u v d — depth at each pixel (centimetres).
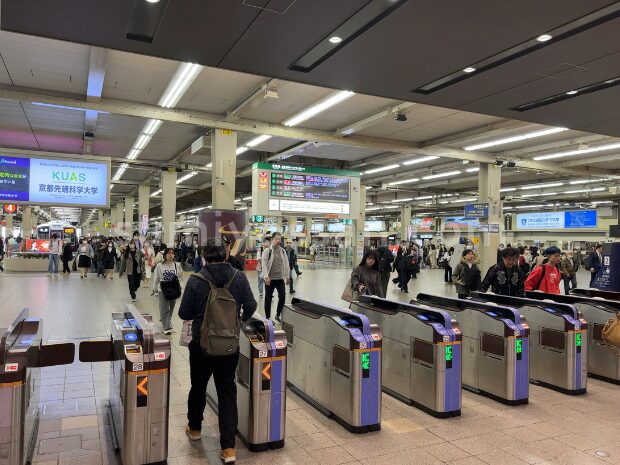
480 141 1552
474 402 491
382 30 450
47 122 1477
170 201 2127
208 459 350
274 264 841
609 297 680
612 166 1988
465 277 716
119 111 1193
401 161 2034
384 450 372
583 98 637
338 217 1666
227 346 336
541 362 554
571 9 408
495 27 441
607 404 491
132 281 1197
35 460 343
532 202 3397
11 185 1262
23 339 339
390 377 517
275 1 398
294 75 571
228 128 1332
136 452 326
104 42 475
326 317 449
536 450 375
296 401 485
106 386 506
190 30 450
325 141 1490
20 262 2158
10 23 434
